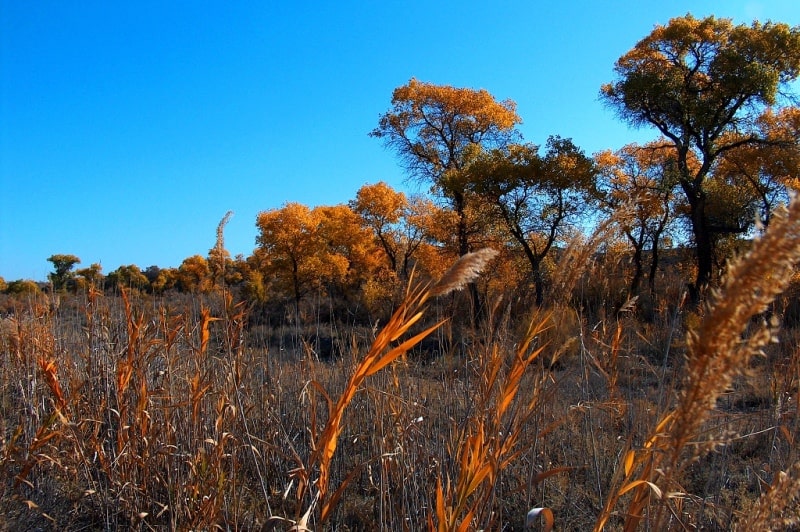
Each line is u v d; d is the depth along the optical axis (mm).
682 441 1312
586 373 3641
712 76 22125
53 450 3896
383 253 35094
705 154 22031
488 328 2504
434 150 30562
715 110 22234
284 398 4965
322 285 30344
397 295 3746
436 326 1695
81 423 3768
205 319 3527
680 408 1281
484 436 2143
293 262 30922
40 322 5301
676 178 21188
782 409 3609
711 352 1170
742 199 23234
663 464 1708
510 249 25094
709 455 4418
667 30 22250
